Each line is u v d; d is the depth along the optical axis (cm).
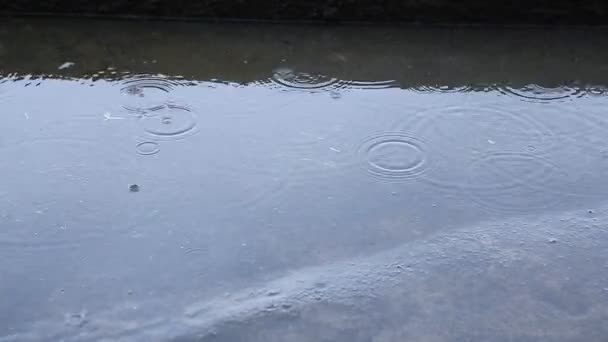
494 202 171
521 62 217
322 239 160
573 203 171
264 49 220
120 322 142
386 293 149
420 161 180
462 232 163
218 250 156
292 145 184
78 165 177
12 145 182
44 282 149
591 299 150
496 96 203
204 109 195
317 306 146
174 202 167
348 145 184
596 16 232
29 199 168
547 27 234
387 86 206
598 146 187
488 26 234
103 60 213
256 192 170
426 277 153
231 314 144
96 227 161
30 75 207
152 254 155
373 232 162
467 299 149
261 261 154
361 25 233
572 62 218
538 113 197
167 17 234
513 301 149
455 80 209
